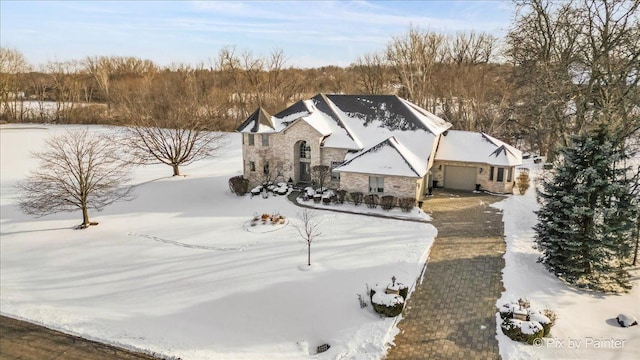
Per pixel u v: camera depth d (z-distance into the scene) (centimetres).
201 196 3975
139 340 1895
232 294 2205
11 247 3003
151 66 12988
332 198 3469
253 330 1942
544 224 2309
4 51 9725
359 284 2233
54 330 2008
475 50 8125
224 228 3120
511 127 5856
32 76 11300
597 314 1922
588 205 2173
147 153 5141
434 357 1691
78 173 3453
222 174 4684
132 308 2152
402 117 3738
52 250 2911
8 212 3747
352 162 3431
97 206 3741
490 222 3045
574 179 2219
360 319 1961
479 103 6044
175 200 3888
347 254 2566
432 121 3944
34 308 2197
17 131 7988
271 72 9162
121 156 5497
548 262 2291
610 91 3141
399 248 2622
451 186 3875
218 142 6225
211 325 1988
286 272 2378
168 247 2848
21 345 1911
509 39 4041
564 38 3638
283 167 3969
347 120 3884
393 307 1927
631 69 3091
